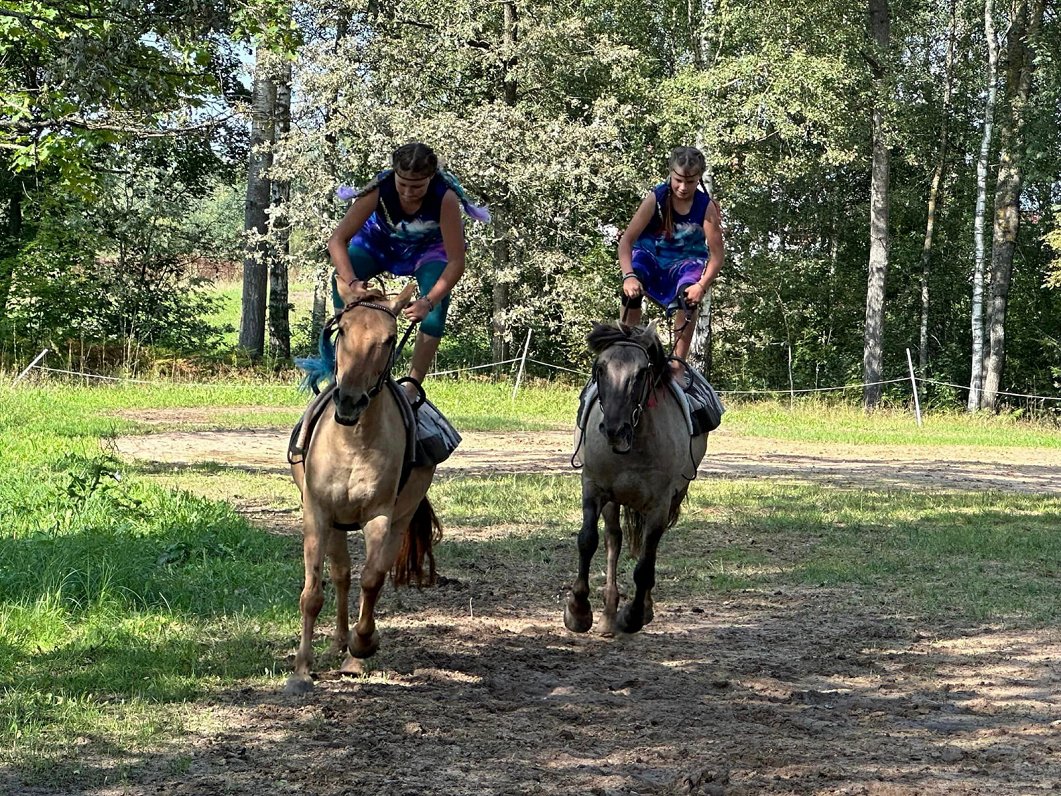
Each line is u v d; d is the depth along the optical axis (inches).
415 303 240.5
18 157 524.7
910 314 1569.9
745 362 1588.3
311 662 245.9
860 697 252.8
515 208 1294.3
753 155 1315.2
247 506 485.7
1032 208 1504.7
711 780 196.4
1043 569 405.4
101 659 255.4
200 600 310.5
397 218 258.2
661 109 1298.0
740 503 546.0
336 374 227.6
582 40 1272.1
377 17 1245.7
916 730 229.6
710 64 1290.6
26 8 506.0
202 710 227.0
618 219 1470.2
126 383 1081.4
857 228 1599.4
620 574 386.0
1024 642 305.9
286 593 321.1
